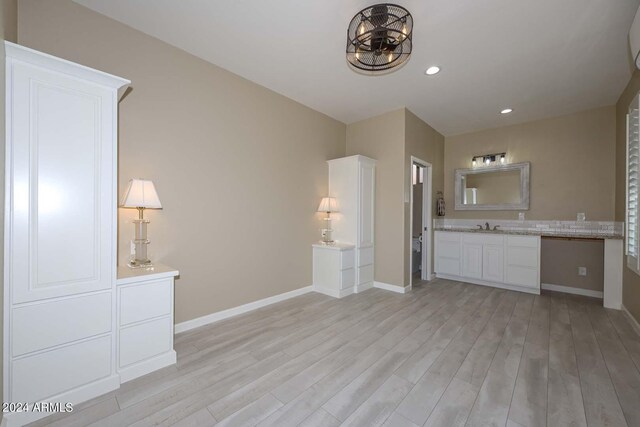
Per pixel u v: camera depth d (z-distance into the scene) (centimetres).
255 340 232
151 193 203
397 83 305
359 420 142
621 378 179
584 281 369
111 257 167
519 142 425
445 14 197
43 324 144
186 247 252
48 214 146
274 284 330
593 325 264
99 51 204
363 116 407
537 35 220
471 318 282
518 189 423
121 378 171
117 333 170
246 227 301
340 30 221
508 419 143
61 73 150
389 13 189
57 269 149
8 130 135
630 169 270
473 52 244
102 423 139
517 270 374
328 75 291
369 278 394
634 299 266
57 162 149
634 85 273
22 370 138
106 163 166
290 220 350
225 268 282
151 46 229
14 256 137
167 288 192
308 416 145
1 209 131
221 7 196
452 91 322
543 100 343
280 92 331
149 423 139
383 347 220
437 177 468
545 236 353
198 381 174
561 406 153
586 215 371
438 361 200
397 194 379
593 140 368
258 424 139
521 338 237
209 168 268
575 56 248
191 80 254
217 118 274
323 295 361
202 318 262
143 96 225
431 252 448
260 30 221
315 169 385
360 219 377
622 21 201
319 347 220
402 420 142
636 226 250
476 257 410
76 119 155
